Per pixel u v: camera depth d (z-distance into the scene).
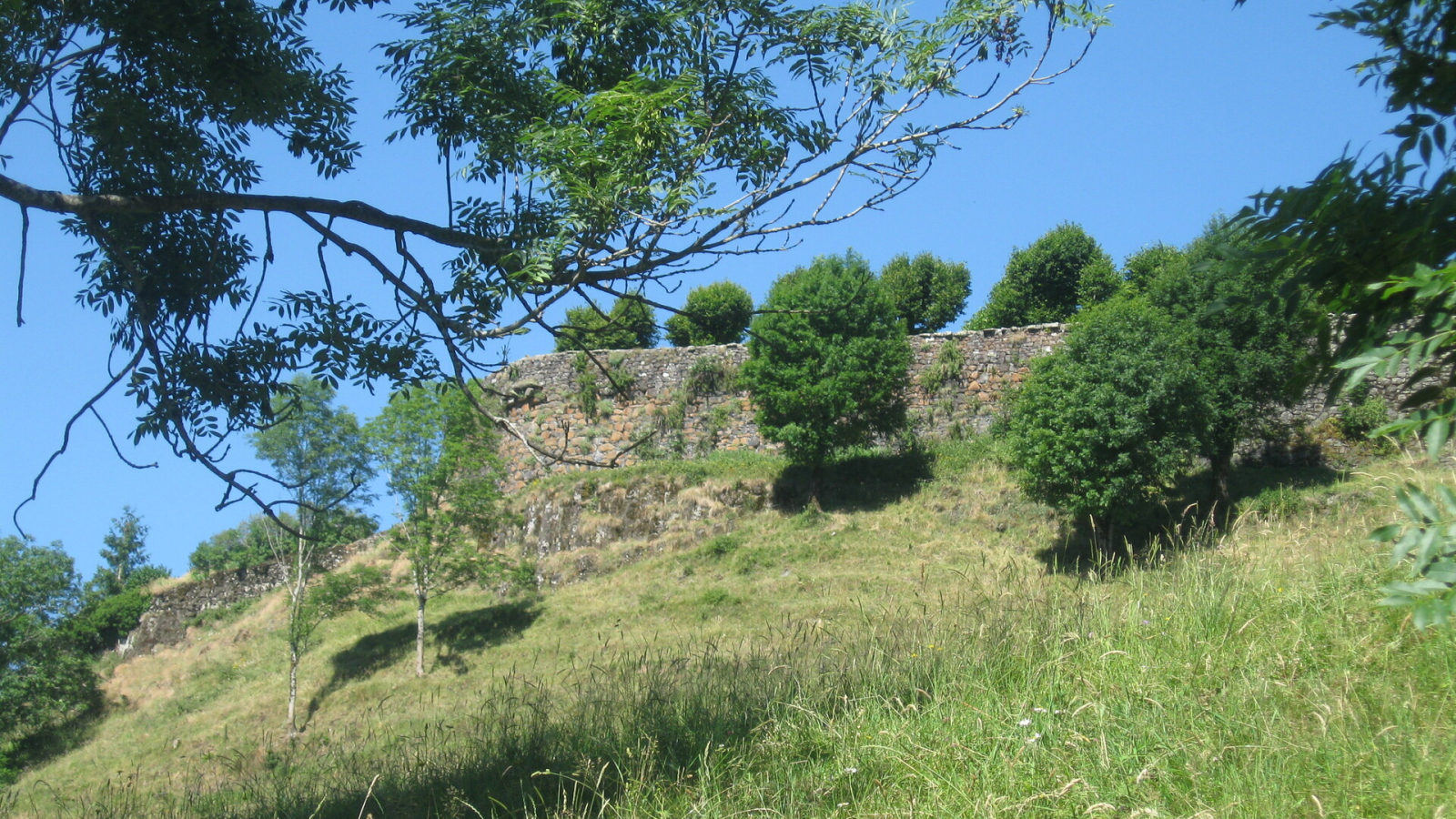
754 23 5.71
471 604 26.03
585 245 5.32
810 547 23.28
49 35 5.75
